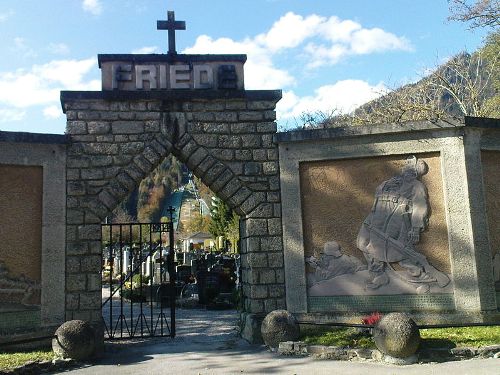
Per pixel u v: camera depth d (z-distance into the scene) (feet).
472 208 32.37
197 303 62.69
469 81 85.81
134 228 135.64
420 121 33.22
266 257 33.58
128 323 46.60
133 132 33.65
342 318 32.50
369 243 33.19
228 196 34.06
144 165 33.50
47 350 29.68
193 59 34.63
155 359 28.60
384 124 33.42
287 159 34.47
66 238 31.99
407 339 24.79
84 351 27.58
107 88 33.58
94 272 31.99
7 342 27.35
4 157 31.27
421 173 33.30
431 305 32.12
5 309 30.37
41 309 31.01
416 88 87.81
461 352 25.46
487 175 33.65
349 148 33.99
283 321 29.94
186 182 280.51
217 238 129.70
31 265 31.32
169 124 34.01
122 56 34.01
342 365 25.21
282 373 23.85
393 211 33.24
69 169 32.65
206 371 24.97
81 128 33.06
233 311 56.80
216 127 34.45
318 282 33.32
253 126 34.78
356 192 33.86
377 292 32.71
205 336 36.58
